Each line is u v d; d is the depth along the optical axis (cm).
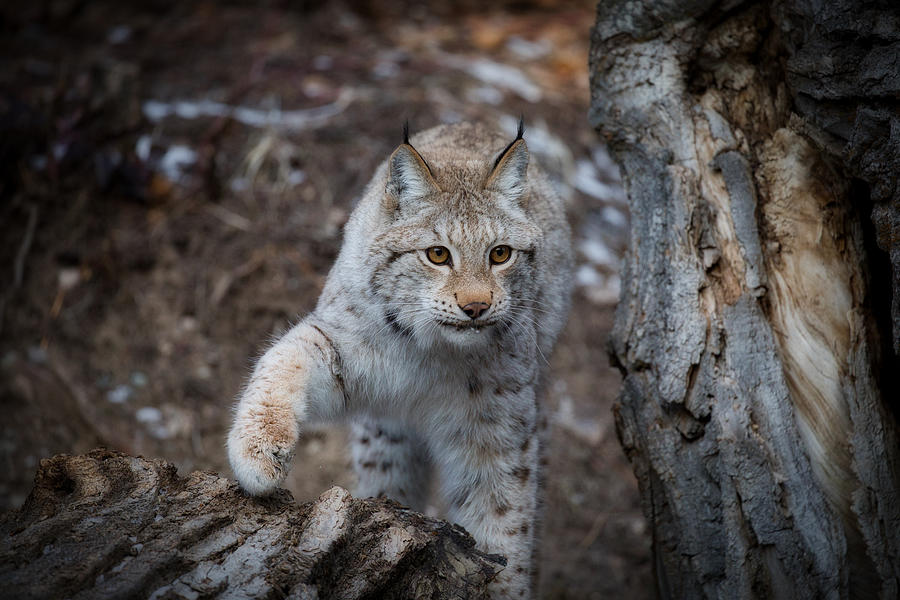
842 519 684
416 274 732
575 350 1267
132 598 497
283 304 1221
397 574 575
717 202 721
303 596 516
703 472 689
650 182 746
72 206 1269
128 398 1159
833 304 703
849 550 681
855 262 700
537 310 813
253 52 1542
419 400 789
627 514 1155
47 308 1208
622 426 743
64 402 1144
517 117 1462
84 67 1433
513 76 1577
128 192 1287
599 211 1398
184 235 1266
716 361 685
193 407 1162
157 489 596
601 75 773
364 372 761
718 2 724
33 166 1289
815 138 674
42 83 1395
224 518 579
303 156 1341
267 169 1329
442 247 727
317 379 724
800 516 661
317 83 1471
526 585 768
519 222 762
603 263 1338
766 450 668
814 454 693
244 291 1233
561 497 1162
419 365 765
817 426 696
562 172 1409
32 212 1253
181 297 1229
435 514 1073
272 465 616
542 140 1434
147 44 1549
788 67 675
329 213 1286
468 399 766
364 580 559
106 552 520
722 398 677
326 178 1320
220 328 1215
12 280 1217
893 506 673
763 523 658
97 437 1119
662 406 708
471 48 1662
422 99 1451
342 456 1144
